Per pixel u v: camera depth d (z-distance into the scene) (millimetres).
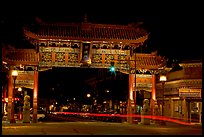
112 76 86000
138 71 52906
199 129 41562
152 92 52906
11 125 44062
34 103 49500
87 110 128875
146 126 46750
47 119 72688
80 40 49344
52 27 50688
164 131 37062
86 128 40031
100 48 50875
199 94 54656
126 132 34562
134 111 51719
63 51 50031
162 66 52219
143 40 50906
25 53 50312
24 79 49781
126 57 51531
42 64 49688
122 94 82625
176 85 58750
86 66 50188
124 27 52250
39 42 49406
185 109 55625
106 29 51812
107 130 37156
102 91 97625
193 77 55312
